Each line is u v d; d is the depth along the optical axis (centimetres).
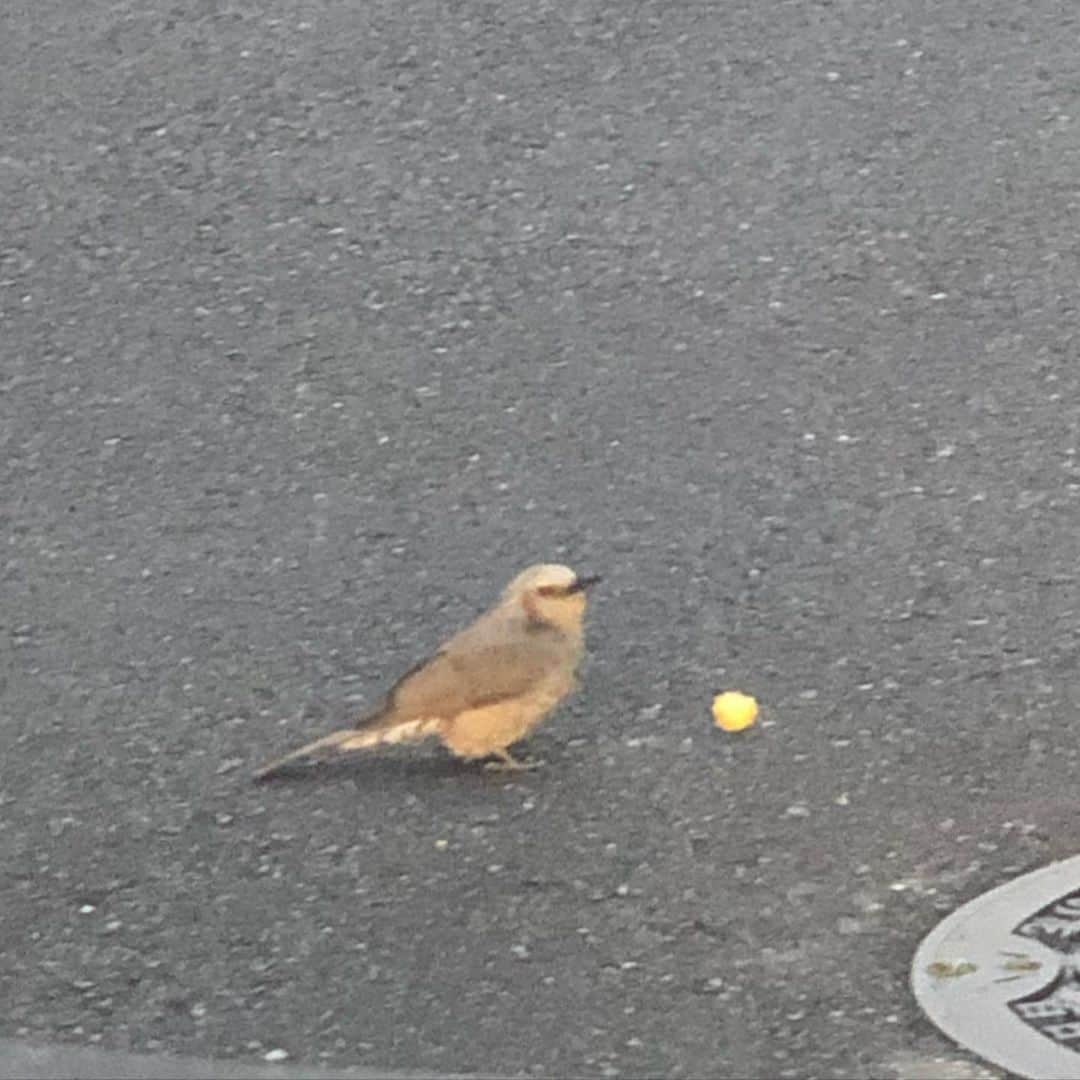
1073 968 506
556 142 979
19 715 641
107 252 923
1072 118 972
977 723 612
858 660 645
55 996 518
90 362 847
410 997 510
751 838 566
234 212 946
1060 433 764
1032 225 899
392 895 550
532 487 750
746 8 1077
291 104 1022
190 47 1076
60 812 594
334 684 649
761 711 623
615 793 589
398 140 989
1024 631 655
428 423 793
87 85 1049
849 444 764
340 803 591
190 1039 500
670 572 696
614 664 650
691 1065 482
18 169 987
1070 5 1062
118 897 556
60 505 756
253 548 724
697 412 790
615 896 545
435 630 675
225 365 840
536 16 1082
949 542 704
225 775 607
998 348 820
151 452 786
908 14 1062
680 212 922
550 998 507
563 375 820
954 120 975
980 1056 479
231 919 545
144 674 659
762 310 854
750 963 516
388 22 1087
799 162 952
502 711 590
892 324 839
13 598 703
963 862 552
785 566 696
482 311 865
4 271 913
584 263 892
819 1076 476
